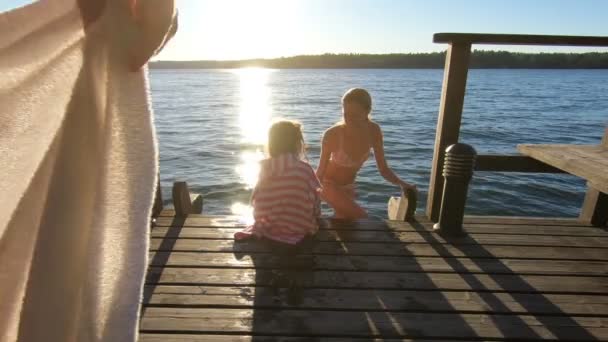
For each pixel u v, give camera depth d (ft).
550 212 28.60
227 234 10.37
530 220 11.73
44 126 2.37
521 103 118.32
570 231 11.08
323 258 9.29
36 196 2.48
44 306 2.50
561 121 78.64
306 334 6.81
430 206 11.62
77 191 2.48
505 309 7.60
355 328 6.98
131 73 2.49
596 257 9.66
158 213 11.64
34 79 2.25
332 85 263.90
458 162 10.12
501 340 6.82
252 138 62.49
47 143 2.41
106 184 2.51
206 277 8.41
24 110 2.28
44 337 2.52
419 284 8.34
